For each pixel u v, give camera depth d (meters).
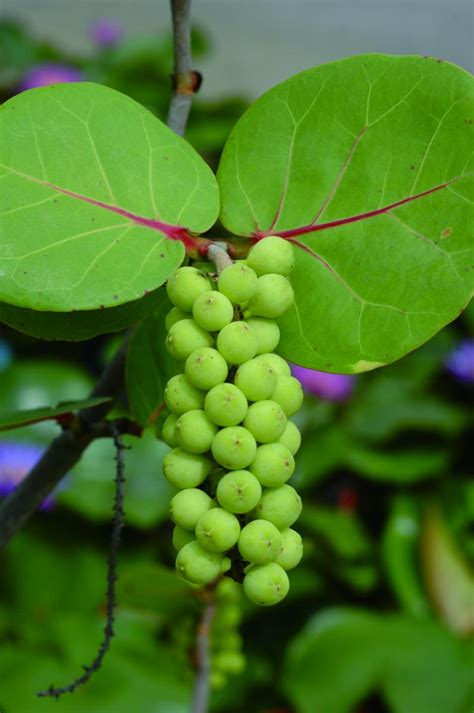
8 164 0.86
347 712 2.14
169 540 2.54
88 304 0.84
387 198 0.88
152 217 0.87
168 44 3.47
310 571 2.52
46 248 0.85
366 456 2.64
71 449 1.02
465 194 0.87
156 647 2.20
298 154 0.90
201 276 0.84
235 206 0.90
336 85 0.89
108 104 0.88
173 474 0.83
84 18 5.29
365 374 2.94
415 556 2.46
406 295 0.87
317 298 0.89
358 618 2.31
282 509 0.81
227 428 0.81
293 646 2.26
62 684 2.06
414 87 0.88
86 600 2.40
